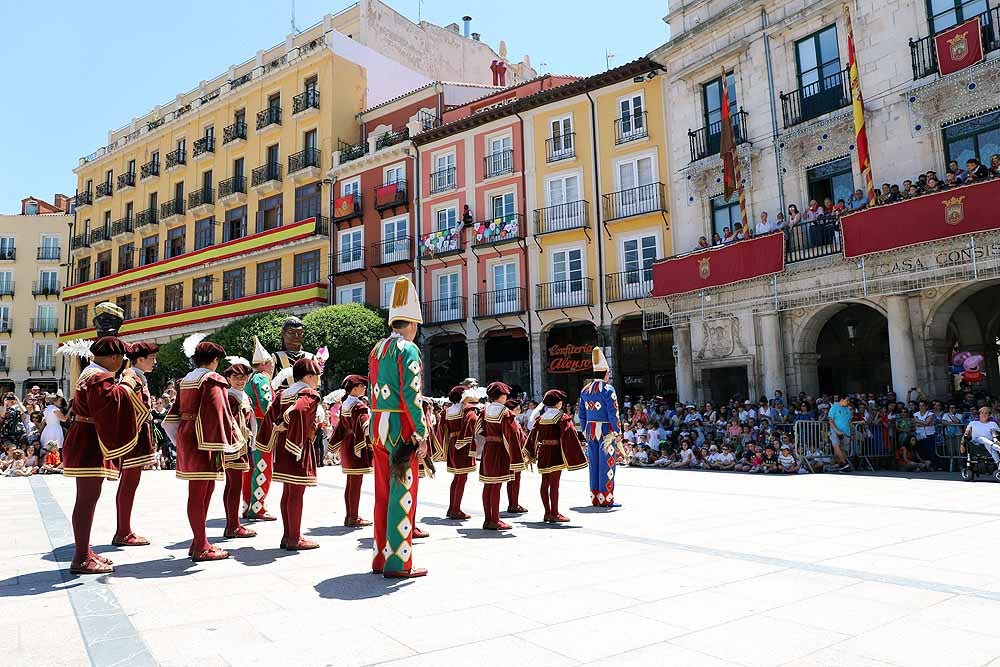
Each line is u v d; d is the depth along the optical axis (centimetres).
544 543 662
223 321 3584
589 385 989
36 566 556
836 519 790
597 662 333
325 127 3394
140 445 637
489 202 2855
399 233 3116
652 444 1762
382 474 536
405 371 533
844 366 2189
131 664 330
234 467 708
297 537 641
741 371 2134
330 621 402
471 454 849
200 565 564
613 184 2519
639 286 2422
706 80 2244
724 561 564
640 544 650
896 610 419
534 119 2755
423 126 3136
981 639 365
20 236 5184
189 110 4050
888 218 1555
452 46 4200
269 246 3472
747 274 1870
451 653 346
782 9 2014
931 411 1430
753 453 1528
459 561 575
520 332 2750
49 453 1580
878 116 1775
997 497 970
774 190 2008
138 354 634
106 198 4462
